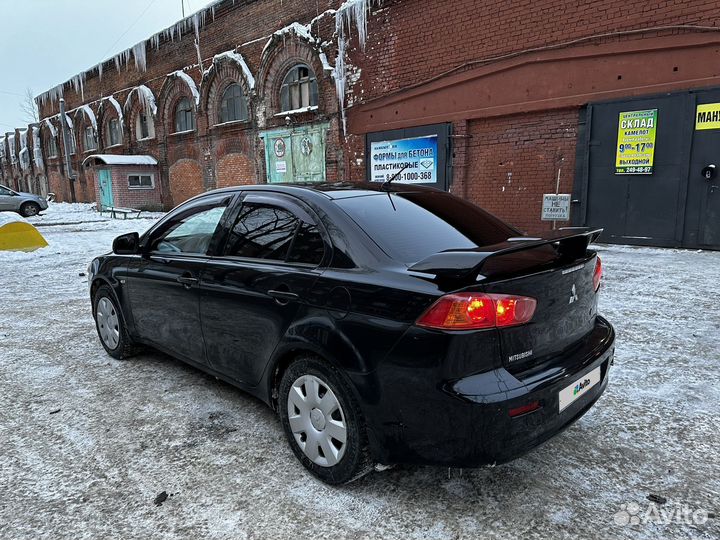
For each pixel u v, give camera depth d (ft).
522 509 7.45
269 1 53.11
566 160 33.19
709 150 27.58
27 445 9.58
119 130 87.45
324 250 8.47
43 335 16.83
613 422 9.89
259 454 9.14
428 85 39.58
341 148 47.93
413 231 8.71
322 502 7.72
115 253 13.83
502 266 7.25
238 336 9.72
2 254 35.58
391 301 7.15
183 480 8.37
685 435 9.37
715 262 24.88
